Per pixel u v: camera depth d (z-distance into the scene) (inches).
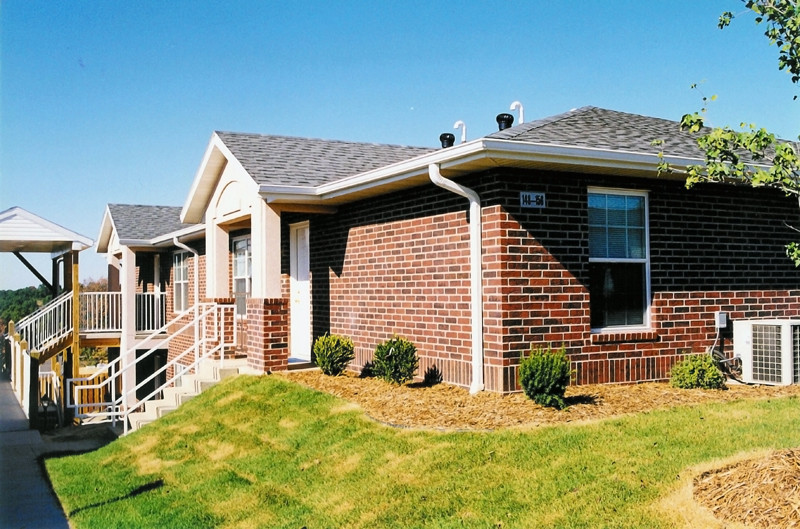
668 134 464.1
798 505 225.0
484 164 374.0
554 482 268.1
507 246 381.4
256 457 361.7
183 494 339.6
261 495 316.8
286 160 553.3
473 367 392.8
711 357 418.0
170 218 970.1
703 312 447.5
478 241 390.3
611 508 243.6
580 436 306.8
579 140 390.6
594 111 483.2
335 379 470.9
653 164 395.2
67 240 797.9
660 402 366.0
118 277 1077.1
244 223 596.4
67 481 397.1
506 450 299.9
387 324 483.2
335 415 388.2
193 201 625.6
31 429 585.0
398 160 608.1
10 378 887.7
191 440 412.8
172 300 907.4
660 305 432.1
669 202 439.2
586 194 407.5
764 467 251.1
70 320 852.0
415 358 433.4
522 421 333.4
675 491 249.3
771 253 478.3
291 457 350.0
